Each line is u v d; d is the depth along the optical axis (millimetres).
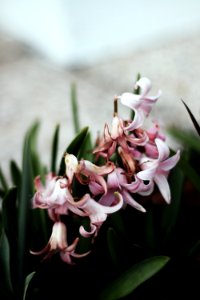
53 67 1442
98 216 390
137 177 394
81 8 1376
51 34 1435
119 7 1439
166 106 1154
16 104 1254
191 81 1255
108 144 403
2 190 534
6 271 436
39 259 468
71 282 472
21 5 1532
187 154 542
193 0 1533
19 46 1578
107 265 477
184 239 505
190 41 1482
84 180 394
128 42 1496
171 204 478
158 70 1332
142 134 407
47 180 432
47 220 473
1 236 453
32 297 445
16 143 1092
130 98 400
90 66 1425
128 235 482
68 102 1245
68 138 1081
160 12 1505
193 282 479
